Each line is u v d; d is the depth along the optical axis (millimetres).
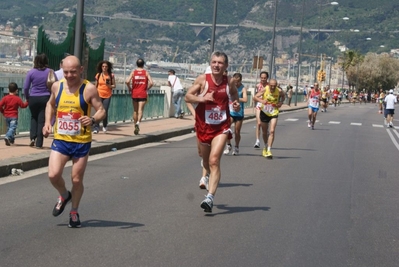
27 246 8180
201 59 151125
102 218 9953
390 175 16516
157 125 27000
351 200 12555
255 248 8586
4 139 16891
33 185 12406
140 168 15484
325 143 24922
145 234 9055
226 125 10664
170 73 32500
